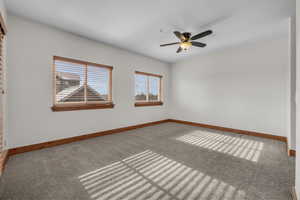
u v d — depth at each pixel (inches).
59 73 116.2
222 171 75.4
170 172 74.4
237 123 155.6
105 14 93.9
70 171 74.5
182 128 177.8
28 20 99.9
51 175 70.5
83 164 82.3
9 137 92.5
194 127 183.5
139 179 67.9
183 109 208.8
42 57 105.9
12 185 62.2
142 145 115.3
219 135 145.5
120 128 160.2
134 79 174.4
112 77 151.3
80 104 128.7
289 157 92.9
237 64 154.7
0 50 66.1
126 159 89.5
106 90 148.5
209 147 111.4
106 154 96.9
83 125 130.0
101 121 143.3
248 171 75.3
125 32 119.4
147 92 196.7
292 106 94.5
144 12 91.4
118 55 156.6
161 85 214.4
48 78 108.9
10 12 91.4
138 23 105.0
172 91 223.1
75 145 114.2
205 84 182.9
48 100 109.1
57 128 114.0
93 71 138.2
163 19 99.3
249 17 95.8
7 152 87.5
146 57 188.5
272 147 111.0
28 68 99.9
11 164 81.0
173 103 222.4
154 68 199.9
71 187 61.5
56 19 100.0
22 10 89.5
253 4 82.4
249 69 146.5
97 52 138.3
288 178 68.6
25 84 98.7
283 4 81.7
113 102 152.7
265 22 102.2
